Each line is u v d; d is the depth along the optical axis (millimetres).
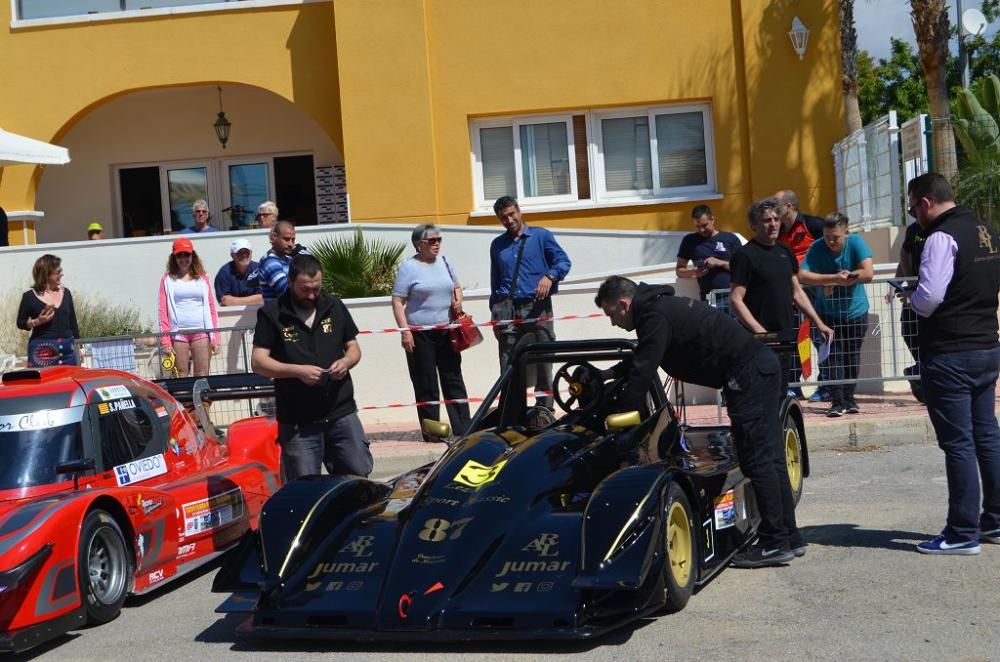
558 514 5590
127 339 11727
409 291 10641
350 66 16125
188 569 7082
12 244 16922
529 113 16328
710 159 16328
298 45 16688
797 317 10820
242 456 8273
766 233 8617
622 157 16469
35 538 5727
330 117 16703
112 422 7031
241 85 17781
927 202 6359
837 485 8516
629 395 6168
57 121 16969
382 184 16141
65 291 12078
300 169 18422
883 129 13891
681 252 11883
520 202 16453
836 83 15922
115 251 15148
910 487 8258
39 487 6430
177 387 8156
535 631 5020
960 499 6297
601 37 16094
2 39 16984
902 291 8977
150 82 16875
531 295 10547
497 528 5488
